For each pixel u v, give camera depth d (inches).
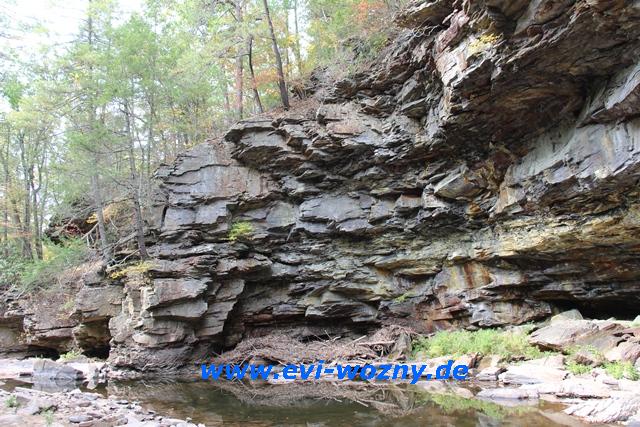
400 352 623.5
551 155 489.1
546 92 455.2
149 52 761.0
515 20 391.9
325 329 749.3
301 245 738.2
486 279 618.2
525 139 525.7
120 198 811.4
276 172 735.1
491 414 354.3
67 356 751.7
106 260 754.8
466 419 345.1
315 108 733.3
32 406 356.5
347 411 398.6
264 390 516.4
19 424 307.3
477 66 435.2
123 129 837.8
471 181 589.6
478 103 486.9
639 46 370.6
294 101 832.9
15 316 871.1
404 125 623.5
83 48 751.7
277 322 762.8
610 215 461.1
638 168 397.1
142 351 645.3
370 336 705.6
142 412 398.0
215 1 851.4
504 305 610.5
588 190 447.8
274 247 745.6
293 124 706.2
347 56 766.5
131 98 798.5
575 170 451.5
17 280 940.6
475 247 615.5
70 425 311.1
